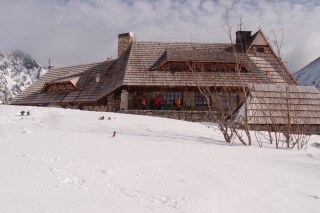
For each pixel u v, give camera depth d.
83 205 3.06
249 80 20.84
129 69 22.11
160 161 5.47
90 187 3.63
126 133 9.12
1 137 6.95
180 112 18.05
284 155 7.43
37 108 14.88
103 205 3.12
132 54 24.22
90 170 4.38
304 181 4.88
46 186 3.49
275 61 24.97
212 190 3.98
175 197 3.59
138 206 3.20
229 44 26.33
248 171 5.24
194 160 5.84
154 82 20.97
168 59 21.64
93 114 12.98
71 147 6.10
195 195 3.72
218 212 3.26
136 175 4.38
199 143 8.59
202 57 21.98
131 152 6.12
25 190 3.29
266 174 5.13
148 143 7.48
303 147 9.83
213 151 7.19
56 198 3.16
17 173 3.87
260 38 25.62
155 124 11.28
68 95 26.98
